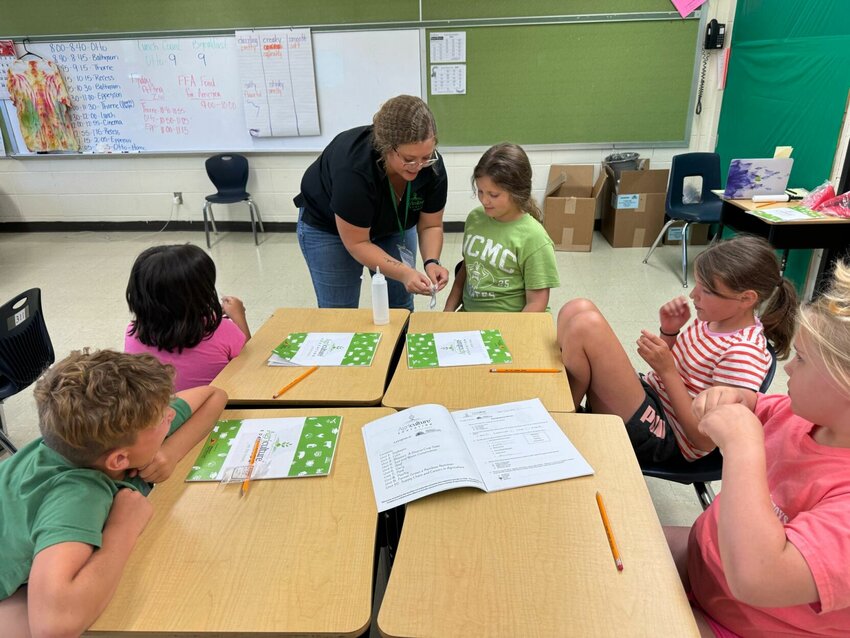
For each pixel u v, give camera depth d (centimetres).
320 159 207
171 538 92
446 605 79
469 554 87
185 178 507
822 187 297
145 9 448
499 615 77
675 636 74
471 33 432
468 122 461
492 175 182
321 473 106
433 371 142
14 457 97
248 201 480
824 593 66
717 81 437
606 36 426
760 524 70
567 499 98
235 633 77
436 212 221
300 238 225
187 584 84
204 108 477
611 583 82
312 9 436
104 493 91
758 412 100
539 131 459
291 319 176
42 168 512
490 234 197
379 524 105
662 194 428
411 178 176
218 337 150
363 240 195
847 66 296
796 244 295
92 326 332
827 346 69
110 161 506
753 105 391
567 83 442
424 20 432
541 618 77
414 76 450
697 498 190
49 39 464
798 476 82
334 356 151
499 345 154
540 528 92
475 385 135
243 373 144
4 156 507
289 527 94
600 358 138
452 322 170
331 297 232
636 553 87
